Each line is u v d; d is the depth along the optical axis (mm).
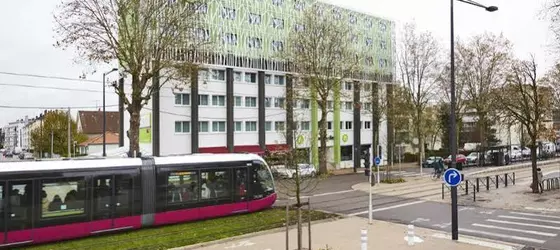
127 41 28078
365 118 60750
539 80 41156
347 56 46219
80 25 26953
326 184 35312
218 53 46188
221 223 18109
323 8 50375
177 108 43875
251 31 49344
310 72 43969
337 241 15086
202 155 19156
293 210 21203
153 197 17203
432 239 15398
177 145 43781
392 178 38125
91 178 15781
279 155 30672
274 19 51438
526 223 18250
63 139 67000
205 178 18859
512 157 57219
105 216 15969
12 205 14250
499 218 19406
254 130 49844
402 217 19969
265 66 50406
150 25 28609
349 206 23359
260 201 20797
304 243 14727
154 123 42312
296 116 46594
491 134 68688
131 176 16688
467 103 52375
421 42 51469
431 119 63812
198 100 44969
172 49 29578
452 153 15500
